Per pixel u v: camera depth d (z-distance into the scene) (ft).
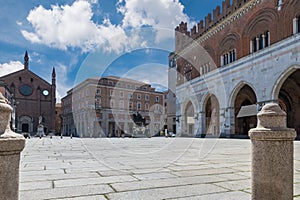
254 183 9.62
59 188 13.23
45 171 18.33
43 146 47.65
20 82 208.64
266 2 73.82
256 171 9.58
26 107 208.13
